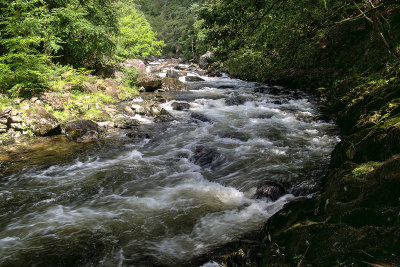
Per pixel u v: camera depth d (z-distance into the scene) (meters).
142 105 11.41
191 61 34.62
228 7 5.11
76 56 14.09
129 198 4.68
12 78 8.88
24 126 7.68
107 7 14.43
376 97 6.52
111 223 3.96
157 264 3.11
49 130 7.92
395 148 2.77
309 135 7.62
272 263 2.31
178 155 6.61
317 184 4.51
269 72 6.14
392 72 7.25
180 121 9.54
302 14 5.71
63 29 11.84
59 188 5.07
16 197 4.77
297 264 2.01
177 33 45.06
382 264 1.48
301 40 5.71
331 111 9.84
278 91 13.89
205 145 7.13
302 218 2.74
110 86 12.80
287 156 6.09
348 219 2.03
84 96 10.70
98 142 7.56
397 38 7.95
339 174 3.20
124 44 19.92
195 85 17.06
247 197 4.57
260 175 5.20
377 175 2.14
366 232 1.77
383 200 1.94
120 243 3.52
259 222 3.89
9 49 9.30
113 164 6.12
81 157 6.52
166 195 4.76
